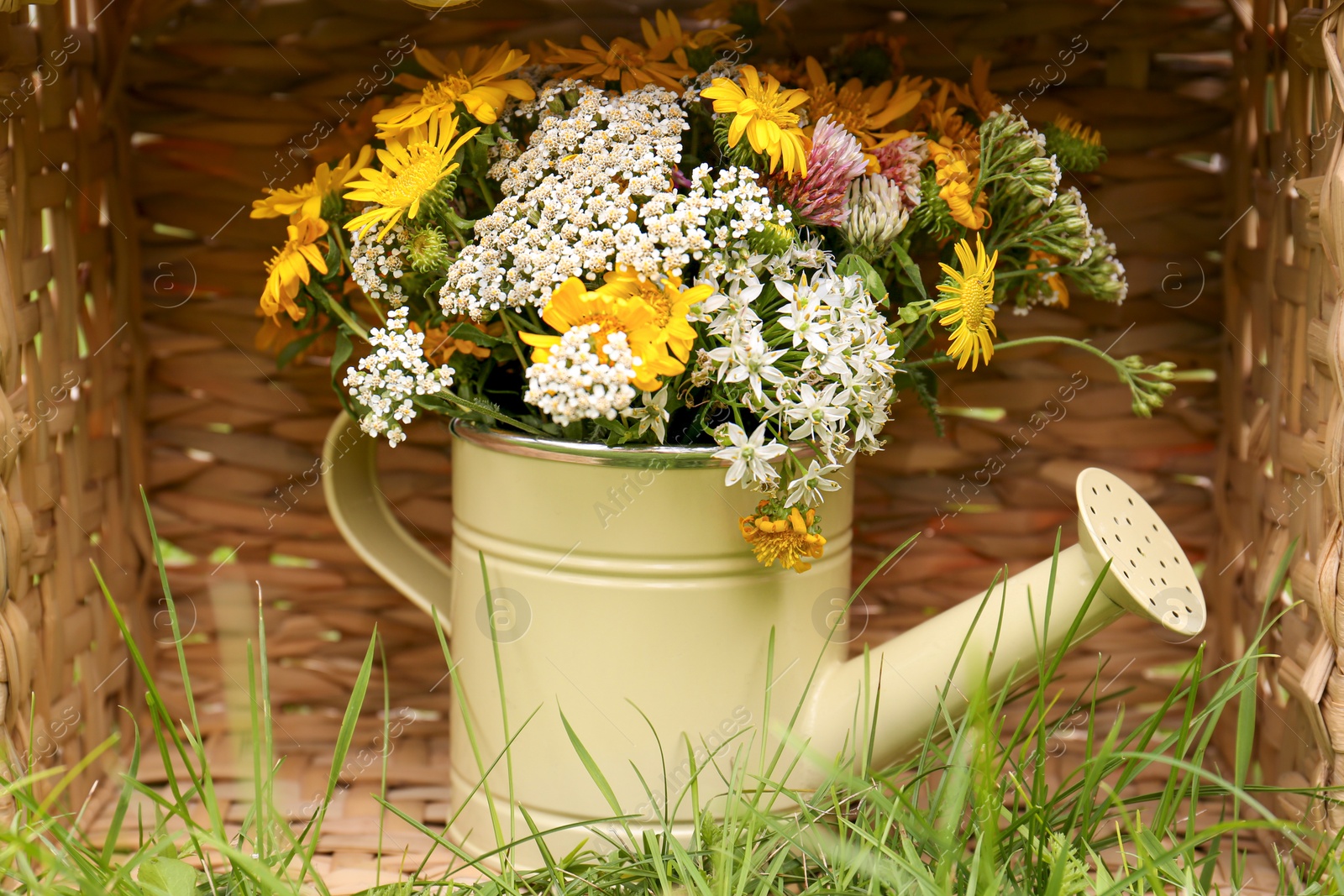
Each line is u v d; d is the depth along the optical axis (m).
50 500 0.79
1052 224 0.79
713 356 0.64
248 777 0.89
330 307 0.77
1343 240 0.63
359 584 1.01
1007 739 0.98
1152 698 0.99
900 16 0.91
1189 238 0.94
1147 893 0.72
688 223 0.64
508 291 0.71
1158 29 0.91
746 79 0.68
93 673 0.88
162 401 0.98
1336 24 0.66
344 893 0.75
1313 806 0.71
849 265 0.70
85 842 0.65
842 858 0.63
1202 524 0.98
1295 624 0.75
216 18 0.91
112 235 0.93
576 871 0.69
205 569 1.00
